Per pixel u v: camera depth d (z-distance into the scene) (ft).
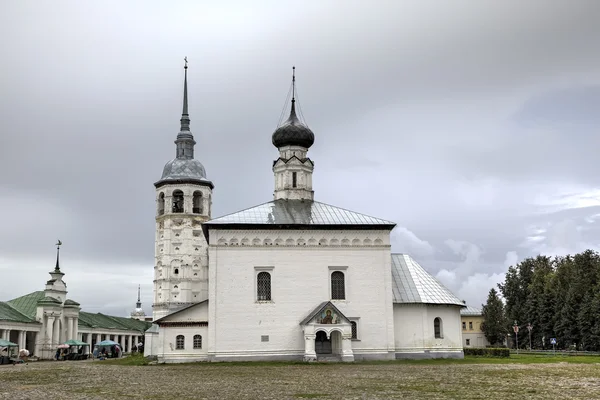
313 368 168.55
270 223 213.25
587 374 137.59
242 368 171.73
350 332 201.26
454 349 224.33
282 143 251.39
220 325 206.69
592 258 390.83
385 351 210.79
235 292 208.95
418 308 220.84
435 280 234.17
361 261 215.51
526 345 414.62
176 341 209.56
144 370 169.78
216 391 102.37
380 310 213.05
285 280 211.20
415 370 155.84
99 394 99.45
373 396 92.48
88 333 407.23
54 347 325.21
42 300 326.85
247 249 212.02
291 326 208.54
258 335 207.00
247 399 89.45
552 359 219.00
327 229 215.31
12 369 181.88
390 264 216.54
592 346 337.93
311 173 250.37
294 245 213.66
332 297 213.05
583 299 347.77
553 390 100.78
